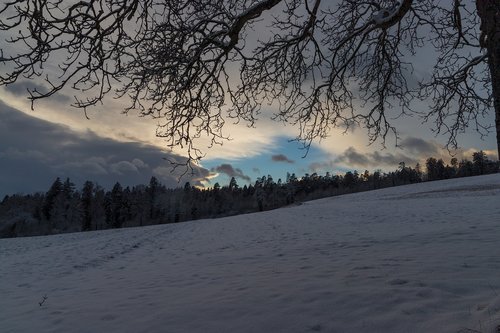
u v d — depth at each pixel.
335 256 7.94
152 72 4.85
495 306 3.15
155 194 119.25
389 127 6.94
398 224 15.58
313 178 125.81
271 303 4.36
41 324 4.99
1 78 3.48
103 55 4.07
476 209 18.73
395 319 3.40
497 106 3.38
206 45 4.98
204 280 6.88
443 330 2.96
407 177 104.81
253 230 21.09
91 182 106.31
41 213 108.12
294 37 6.14
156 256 14.41
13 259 17.66
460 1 5.94
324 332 3.34
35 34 3.46
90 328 4.39
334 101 6.88
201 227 30.23
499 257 5.76
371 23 5.48
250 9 4.61
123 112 5.19
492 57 3.42
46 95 3.69
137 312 4.83
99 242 23.86
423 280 4.62
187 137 5.52
